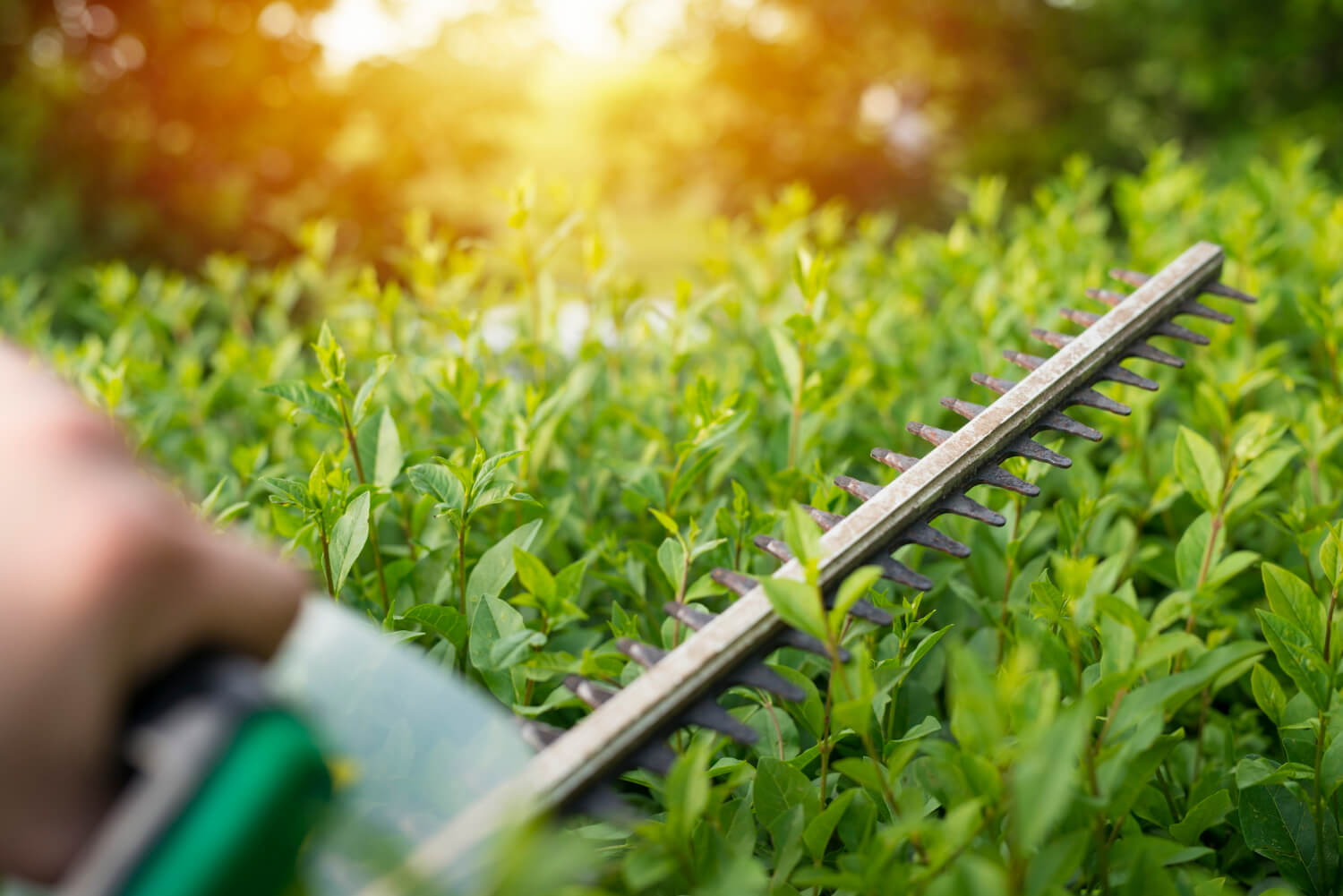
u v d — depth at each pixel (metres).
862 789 1.30
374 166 7.43
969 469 1.24
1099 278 2.69
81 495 0.72
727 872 1.08
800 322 1.91
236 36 7.31
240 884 0.67
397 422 2.25
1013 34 11.37
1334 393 2.23
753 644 1.06
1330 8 9.87
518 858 0.73
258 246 7.13
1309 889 1.30
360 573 1.82
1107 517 1.97
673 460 2.23
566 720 1.60
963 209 10.66
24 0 7.16
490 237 7.85
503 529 1.85
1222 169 9.70
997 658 1.67
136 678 0.70
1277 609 1.35
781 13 11.39
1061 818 1.07
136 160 6.96
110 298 3.01
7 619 0.68
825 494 1.64
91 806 0.69
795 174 10.94
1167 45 10.85
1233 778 1.45
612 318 2.62
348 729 0.89
